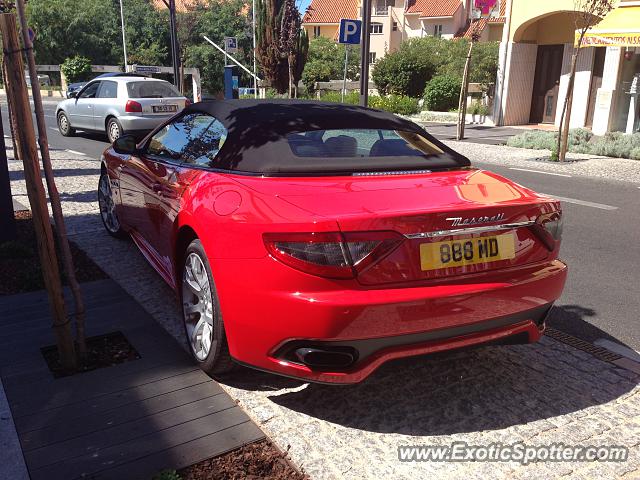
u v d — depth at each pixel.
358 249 2.64
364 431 2.88
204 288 3.25
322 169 3.26
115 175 5.32
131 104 13.27
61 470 2.49
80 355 3.41
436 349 2.81
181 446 2.68
